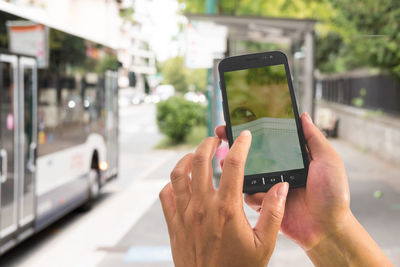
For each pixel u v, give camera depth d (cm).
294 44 965
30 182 669
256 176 140
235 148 86
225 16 930
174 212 94
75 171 851
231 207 84
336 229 110
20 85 650
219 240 84
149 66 5319
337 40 2227
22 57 657
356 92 2161
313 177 117
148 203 1011
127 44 4341
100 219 880
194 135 2462
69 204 823
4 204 604
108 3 3438
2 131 605
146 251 682
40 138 705
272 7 1630
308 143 132
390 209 870
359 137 1966
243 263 84
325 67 2533
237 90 151
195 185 88
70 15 2719
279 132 143
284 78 150
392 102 1683
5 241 605
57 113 771
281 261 549
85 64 905
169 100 2298
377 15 1303
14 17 642
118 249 696
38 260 660
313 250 112
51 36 749
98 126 980
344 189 113
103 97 1012
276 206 87
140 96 6788
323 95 3067
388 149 1544
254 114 149
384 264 105
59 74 781
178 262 89
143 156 1869
